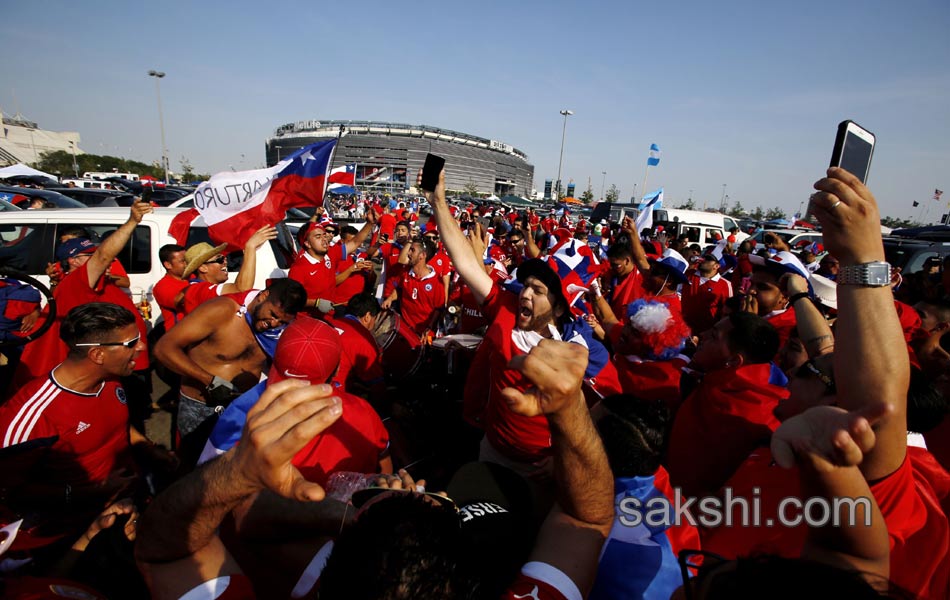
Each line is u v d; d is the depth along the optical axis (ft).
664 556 4.43
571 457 3.28
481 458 8.05
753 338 6.78
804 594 2.44
